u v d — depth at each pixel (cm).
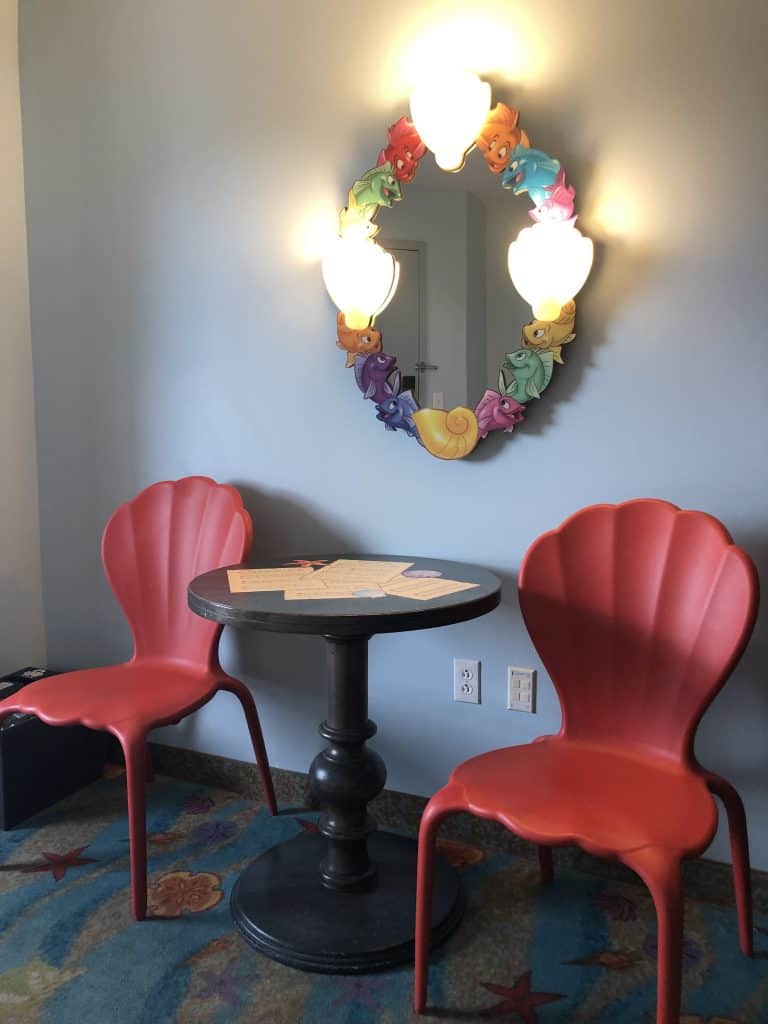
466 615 154
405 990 152
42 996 150
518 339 185
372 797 174
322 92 204
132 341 236
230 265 220
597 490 185
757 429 169
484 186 186
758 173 164
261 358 219
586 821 129
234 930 169
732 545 152
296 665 222
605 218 178
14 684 232
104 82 230
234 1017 145
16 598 250
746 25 162
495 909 177
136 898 171
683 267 172
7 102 239
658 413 177
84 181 237
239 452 225
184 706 185
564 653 167
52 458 252
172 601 218
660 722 157
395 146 192
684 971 156
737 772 177
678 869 120
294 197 210
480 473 196
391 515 208
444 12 188
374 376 200
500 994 150
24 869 192
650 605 161
